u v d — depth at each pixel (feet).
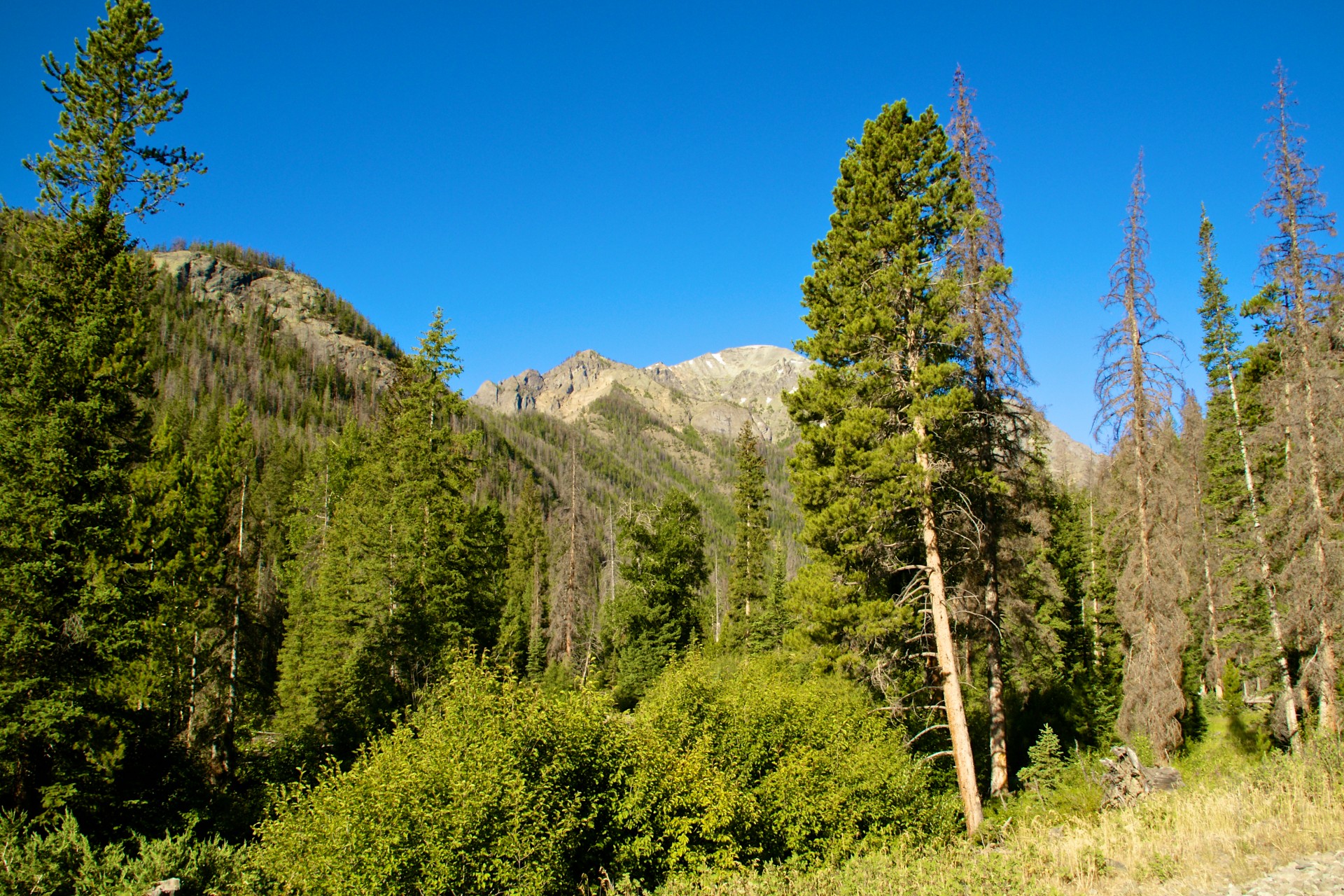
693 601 153.28
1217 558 90.84
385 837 31.09
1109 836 30.45
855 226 59.77
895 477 53.83
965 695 74.08
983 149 62.59
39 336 56.70
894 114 58.90
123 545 59.93
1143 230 64.59
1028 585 67.26
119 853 38.42
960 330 52.49
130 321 65.92
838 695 57.41
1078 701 80.02
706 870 36.47
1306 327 63.10
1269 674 81.35
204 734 93.76
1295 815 28.40
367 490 101.55
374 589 88.12
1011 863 28.86
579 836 37.35
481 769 33.40
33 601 51.96
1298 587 61.72
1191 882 23.93
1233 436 85.20
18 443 53.42
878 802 46.29
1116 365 64.90
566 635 164.76
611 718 42.34
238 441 124.26
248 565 120.37
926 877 28.89
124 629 56.59
